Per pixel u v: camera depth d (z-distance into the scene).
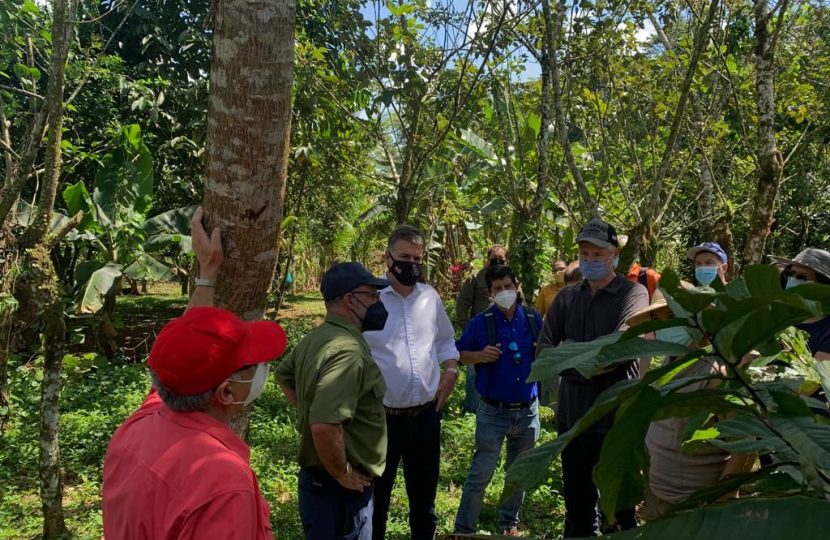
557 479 5.36
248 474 1.57
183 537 1.45
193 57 13.41
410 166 8.13
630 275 6.33
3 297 5.68
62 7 4.14
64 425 6.37
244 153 2.38
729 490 1.15
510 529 4.30
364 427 2.92
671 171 11.20
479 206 12.89
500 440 4.13
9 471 5.51
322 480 2.93
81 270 8.88
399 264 3.66
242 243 2.44
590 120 10.02
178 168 13.74
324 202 16.67
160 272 9.57
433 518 3.88
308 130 9.62
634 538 0.96
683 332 1.64
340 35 7.92
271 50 2.36
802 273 3.42
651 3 7.89
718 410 1.25
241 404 1.80
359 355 2.84
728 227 8.68
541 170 8.56
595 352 1.12
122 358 9.63
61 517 4.30
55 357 4.18
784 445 1.15
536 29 7.49
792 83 9.08
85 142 11.50
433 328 3.82
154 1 13.14
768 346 1.19
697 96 9.14
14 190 4.95
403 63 7.68
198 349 1.63
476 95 8.39
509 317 4.23
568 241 10.98
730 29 8.10
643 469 1.30
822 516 0.86
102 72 10.36
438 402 3.93
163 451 1.56
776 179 6.21
